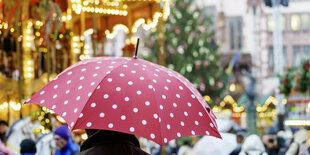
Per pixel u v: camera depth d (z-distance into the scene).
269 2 31.59
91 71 4.03
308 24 69.75
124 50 13.69
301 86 20.61
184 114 3.90
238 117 35.28
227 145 10.52
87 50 11.49
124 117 3.67
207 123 3.98
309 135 13.53
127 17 13.72
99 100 3.74
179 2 42.72
